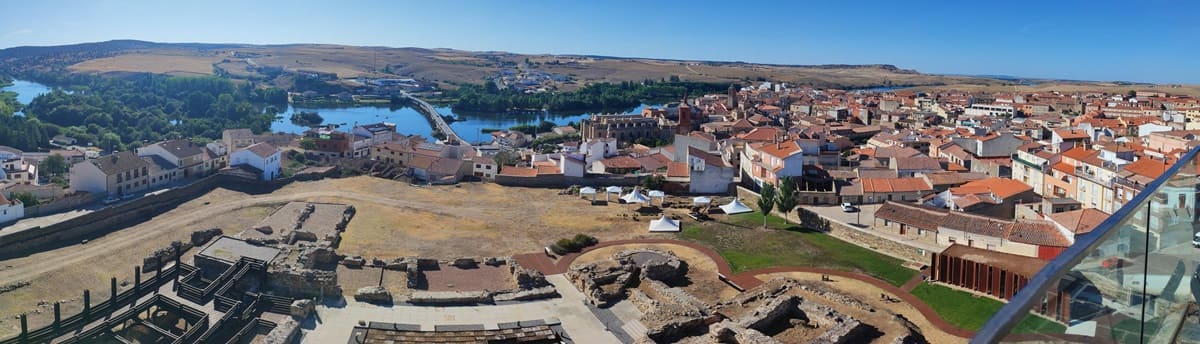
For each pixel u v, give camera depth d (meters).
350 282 94.44
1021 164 147.88
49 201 127.88
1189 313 15.95
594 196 148.12
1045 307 11.45
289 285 88.50
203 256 95.31
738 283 97.31
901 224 114.00
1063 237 97.12
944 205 128.38
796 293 88.88
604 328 81.94
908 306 86.50
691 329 79.69
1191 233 16.44
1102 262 12.97
